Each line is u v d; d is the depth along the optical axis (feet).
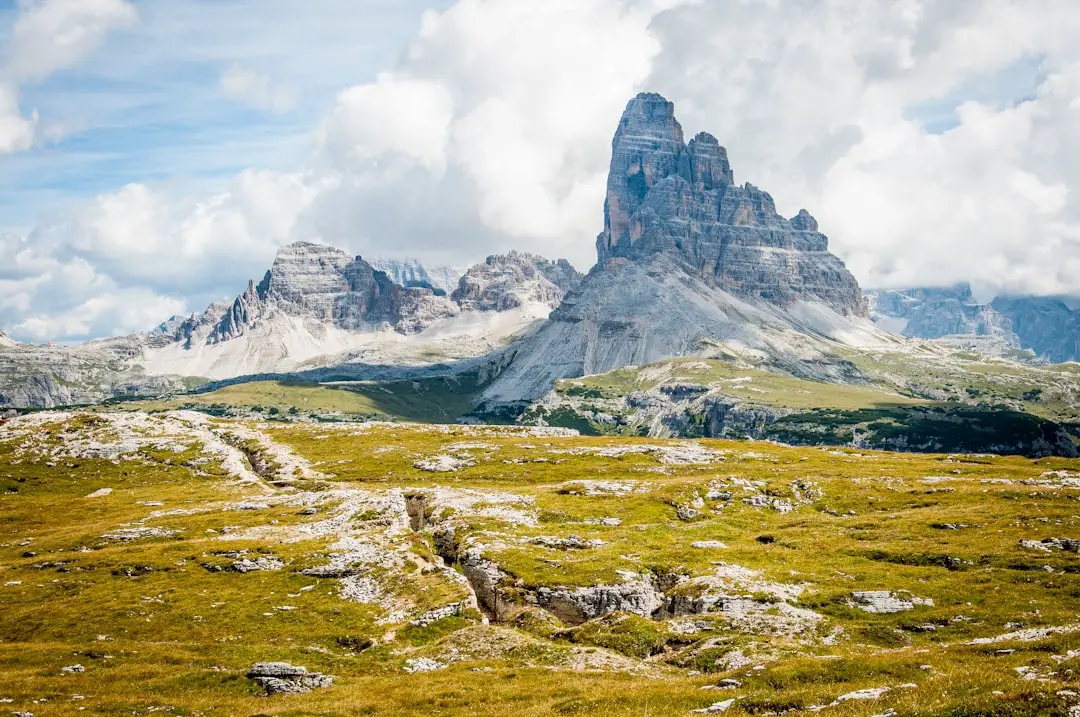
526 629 300.61
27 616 314.55
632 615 286.25
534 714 182.29
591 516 459.32
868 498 490.08
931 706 144.46
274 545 399.85
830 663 196.95
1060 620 248.11
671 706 179.22
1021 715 134.72
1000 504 424.46
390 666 259.80
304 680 236.02
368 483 638.53
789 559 348.18
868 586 297.53
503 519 446.19
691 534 419.54
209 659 264.11
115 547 418.92
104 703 211.82
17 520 522.06
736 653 237.04
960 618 261.85
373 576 355.77
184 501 566.36
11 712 204.03
